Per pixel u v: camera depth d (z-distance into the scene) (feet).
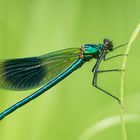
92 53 1.44
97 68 1.43
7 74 1.46
